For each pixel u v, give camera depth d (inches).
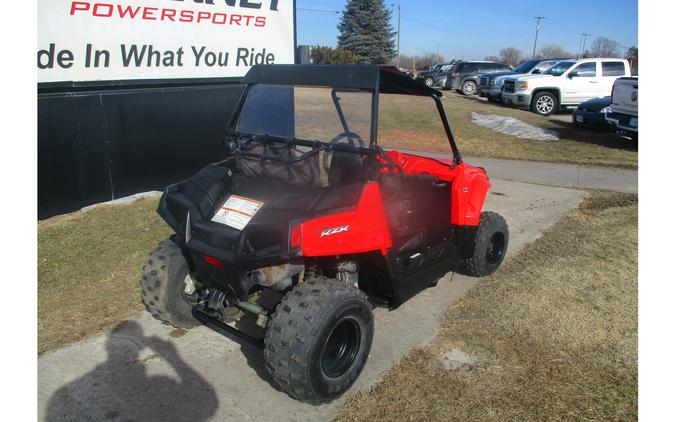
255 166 124.0
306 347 98.8
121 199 260.8
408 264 131.5
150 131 269.6
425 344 134.8
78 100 235.8
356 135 115.7
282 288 118.7
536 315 150.1
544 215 250.2
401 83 125.7
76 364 125.1
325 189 112.1
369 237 112.0
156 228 217.2
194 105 288.0
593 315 150.2
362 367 114.6
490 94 749.3
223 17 288.7
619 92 422.3
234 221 111.6
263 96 131.9
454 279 175.8
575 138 472.4
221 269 109.2
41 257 185.3
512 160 386.0
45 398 112.7
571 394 114.7
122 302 155.4
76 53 231.6
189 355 129.6
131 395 114.3
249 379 120.6
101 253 190.2
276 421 106.5
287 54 331.3
